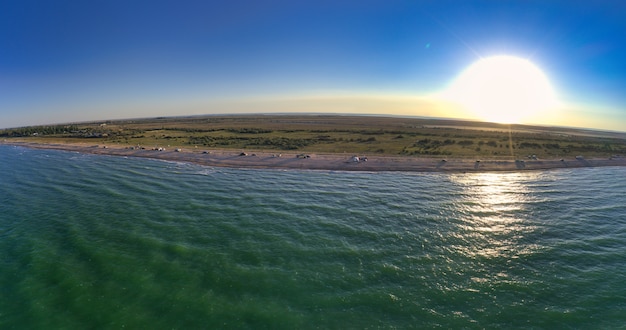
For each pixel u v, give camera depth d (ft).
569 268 79.00
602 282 73.05
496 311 62.85
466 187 150.10
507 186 153.48
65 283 67.97
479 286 70.90
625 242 93.25
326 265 77.51
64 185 146.92
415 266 78.38
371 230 98.53
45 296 63.87
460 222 106.73
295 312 60.75
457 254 85.10
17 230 94.63
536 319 60.90
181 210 112.47
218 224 100.22
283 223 102.12
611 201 131.64
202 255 80.59
